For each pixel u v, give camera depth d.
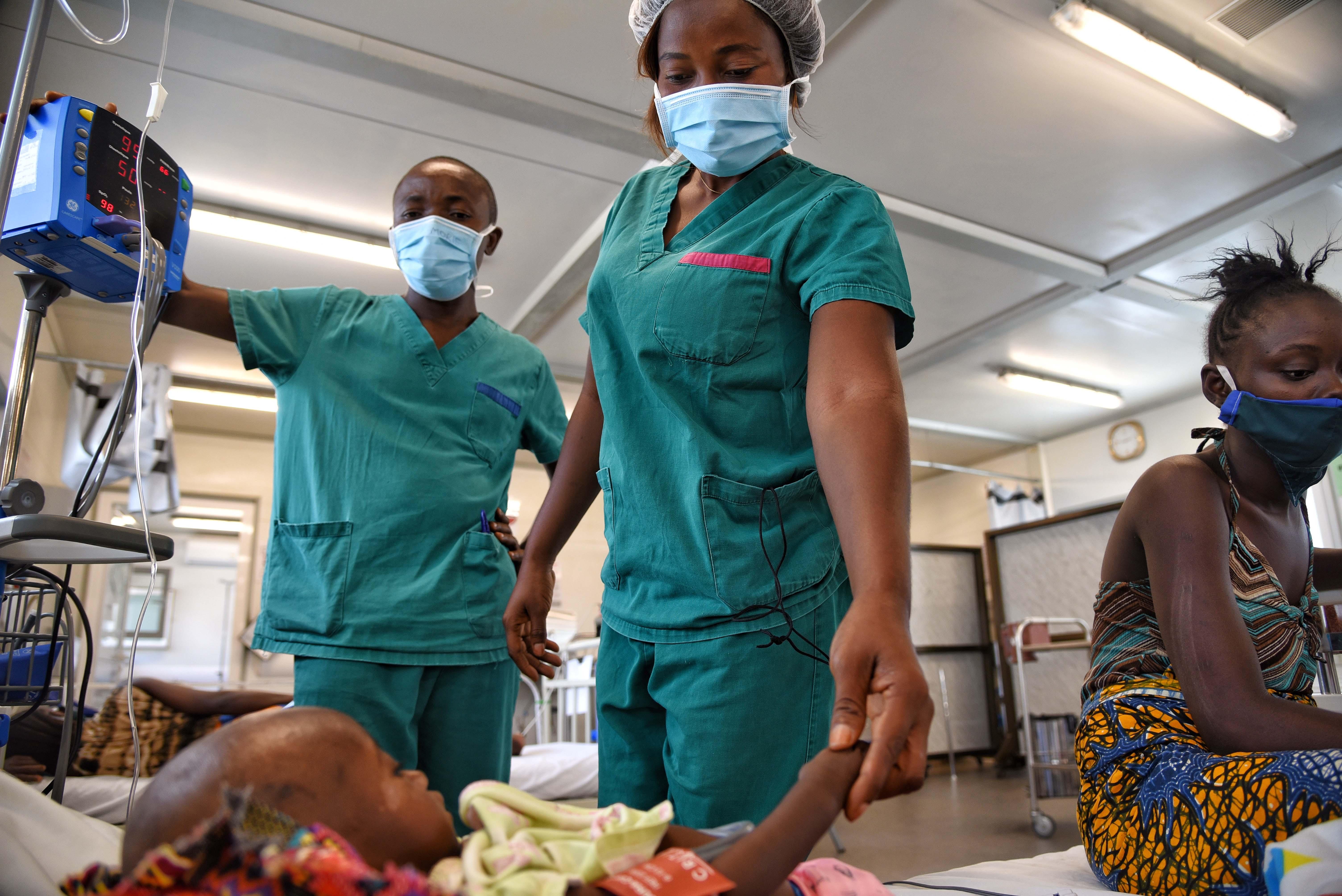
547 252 5.52
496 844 0.73
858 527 0.78
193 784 0.64
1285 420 1.25
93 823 1.08
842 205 1.09
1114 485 8.77
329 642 1.64
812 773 0.70
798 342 1.10
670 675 1.07
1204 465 1.27
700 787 0.99
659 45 1.26
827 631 1.05
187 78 3.95
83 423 5.21
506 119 4.28
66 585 1.41
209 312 1.69
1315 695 1.71
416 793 0.74
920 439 9.33
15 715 1.56
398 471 1.76
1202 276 1.46
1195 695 1.11
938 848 3.65
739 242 1.13
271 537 1.74
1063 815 4.40
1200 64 4.05
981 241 5.44
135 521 7.85
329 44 3.74
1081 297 6.20
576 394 7.81
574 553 8.78
